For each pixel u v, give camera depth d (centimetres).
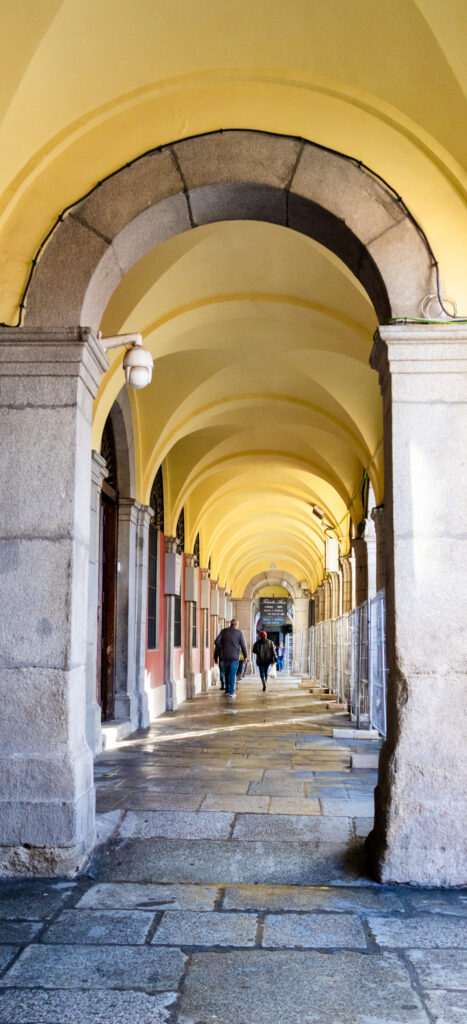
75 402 456
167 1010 265
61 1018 258
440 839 405
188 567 1762
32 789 420
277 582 4419
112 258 488
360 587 1406
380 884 399
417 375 450
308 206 492
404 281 471
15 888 390
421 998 275
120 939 324
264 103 493
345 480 1462
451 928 341
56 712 431
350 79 481
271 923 344
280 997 275
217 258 756
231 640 1797
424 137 482
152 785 627
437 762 416
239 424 1351
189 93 494
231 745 880
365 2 440
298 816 522
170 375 1045
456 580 434
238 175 488
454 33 444
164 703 1356
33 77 450
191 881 400
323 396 1130
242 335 950
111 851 447
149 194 486
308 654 3175
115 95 484
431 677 425
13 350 462
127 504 1036
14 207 482
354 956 310
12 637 438
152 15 449
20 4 425
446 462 443
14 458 453
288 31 464
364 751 834
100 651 990
